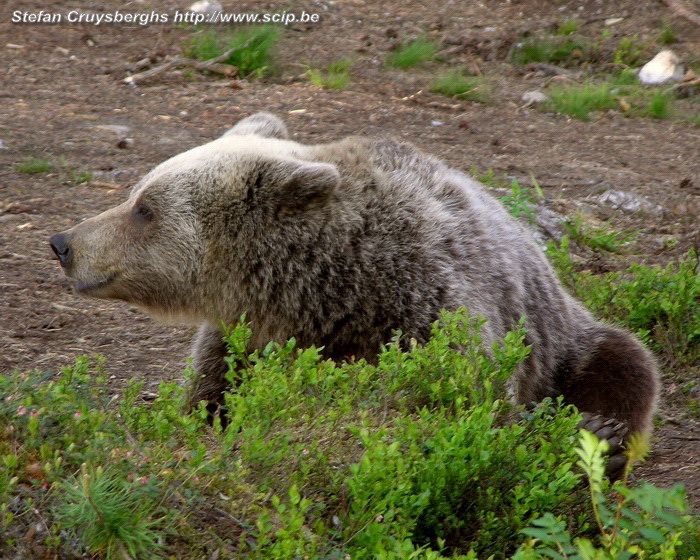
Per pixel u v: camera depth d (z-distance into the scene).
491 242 10.15
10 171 17.47
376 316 9.52
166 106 22.08
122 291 10.37
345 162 10.02
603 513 6.17
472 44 29.50
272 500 6.62
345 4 31.73
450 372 8.32
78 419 6.85
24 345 11.87
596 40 30.27
